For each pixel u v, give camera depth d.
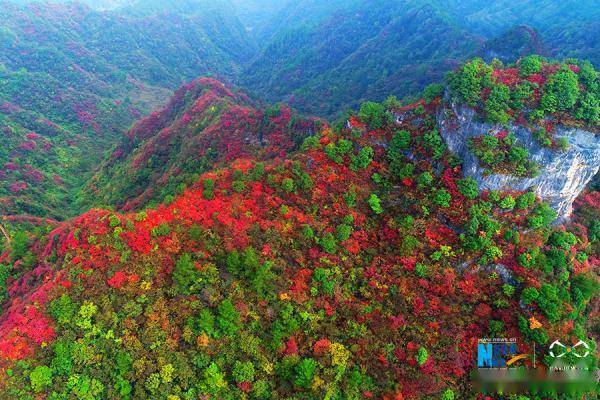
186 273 47.88
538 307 50.47
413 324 49.84
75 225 54.25
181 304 46.81
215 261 51.03
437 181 60.28
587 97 55.97
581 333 49.56
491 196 56.22
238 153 94.62
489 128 57.28
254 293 48.84
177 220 54.31
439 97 65.00
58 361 42.25
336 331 47.88
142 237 50.66
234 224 54.31
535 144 55.88
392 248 56.41
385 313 50.34
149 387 41.78
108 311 45.25
